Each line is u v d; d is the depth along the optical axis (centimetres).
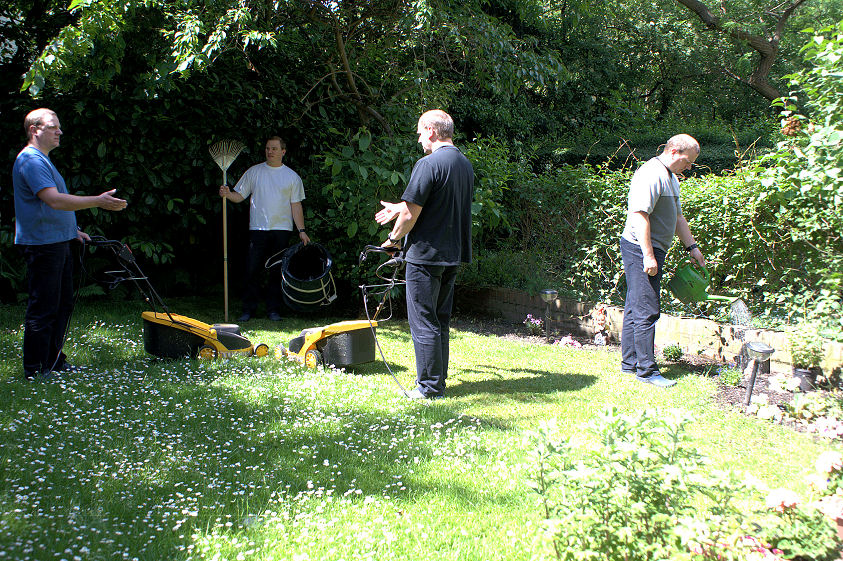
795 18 1955
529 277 757
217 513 287
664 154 531
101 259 730
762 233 599
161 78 646
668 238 534
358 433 392
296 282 670
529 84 1492
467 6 763
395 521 289
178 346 535
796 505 240
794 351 494
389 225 721
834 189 491
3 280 709
